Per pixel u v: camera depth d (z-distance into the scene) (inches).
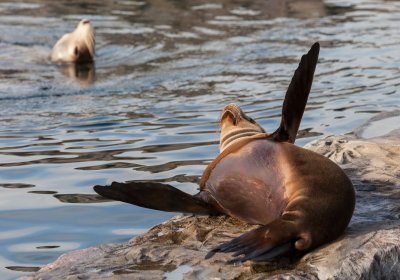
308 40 1968.5
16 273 768.3
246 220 740.0
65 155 1149.7
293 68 1691.7
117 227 882.1
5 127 1314.0
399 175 870.4
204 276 654.5
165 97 1496.1
